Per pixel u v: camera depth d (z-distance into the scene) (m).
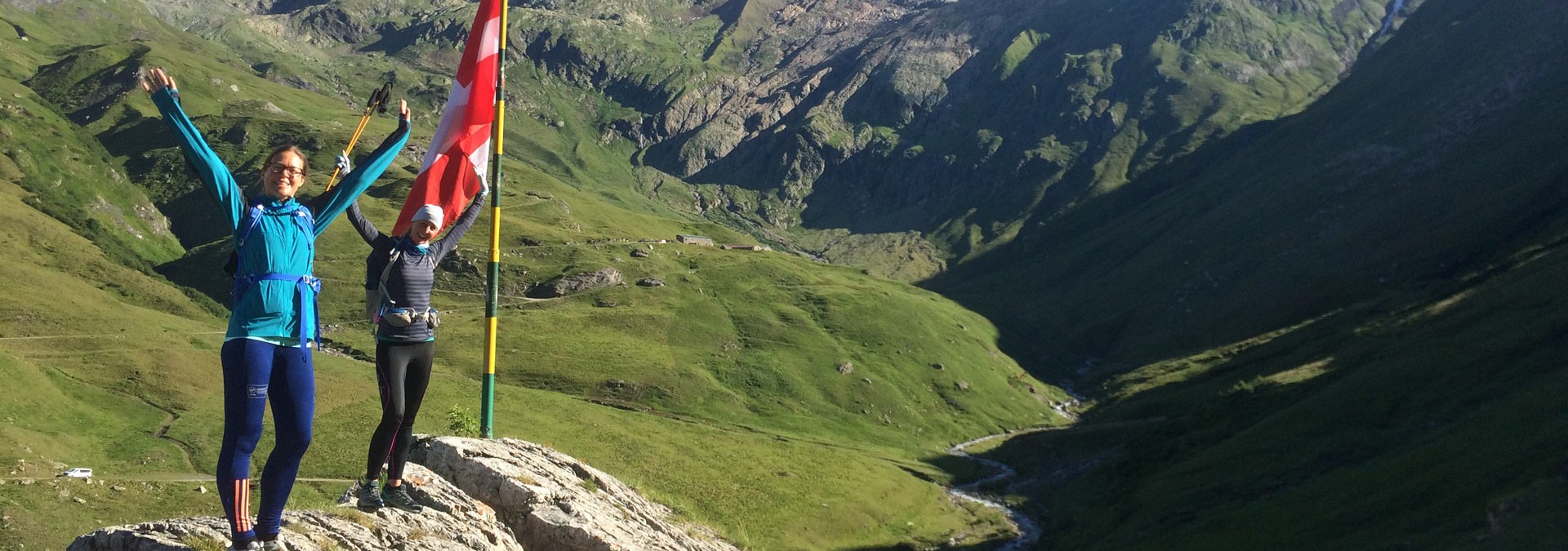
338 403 149.75
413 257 10.94
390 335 10.96
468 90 17.55
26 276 199.25
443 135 17.48
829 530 126.12
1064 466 171.50
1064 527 127.75
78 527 90.88
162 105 8.44
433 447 16.06
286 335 8.47
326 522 10.68
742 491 134.38
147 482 107.19
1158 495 115.00
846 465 155.62
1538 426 77.31
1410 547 63.06
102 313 192.00
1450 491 71.81
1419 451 86.38
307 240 8.77
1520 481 66.31
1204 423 148.62
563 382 195.62
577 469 18.33
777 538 120.06
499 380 193.12
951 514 139.00
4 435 114.50
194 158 8.39
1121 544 100.19
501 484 15.20
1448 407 104.38
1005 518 138.38
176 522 9.96
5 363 134.88
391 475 11.70
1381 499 77.81
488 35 17.86
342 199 9.45
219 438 134.38
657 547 16.03
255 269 8.43
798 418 199.00
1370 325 194.25
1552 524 51.19
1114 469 150.88
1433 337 135.75
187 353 169.12
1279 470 105.88
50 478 101.38
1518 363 106.44
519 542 14.78
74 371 151.62
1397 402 113.06
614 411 175.00
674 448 152.12
